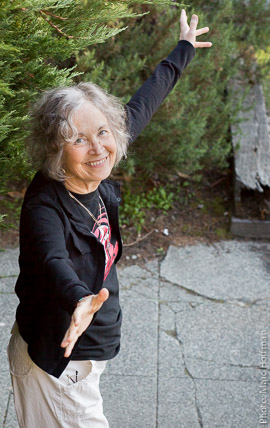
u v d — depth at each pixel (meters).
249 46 4.85
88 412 1.92
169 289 3.61
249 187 4.14
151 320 3.33
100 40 2.03
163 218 4.26
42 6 1.81
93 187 1.82
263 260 3.91
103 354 1.93
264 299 3.54
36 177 1.82
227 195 4.47
